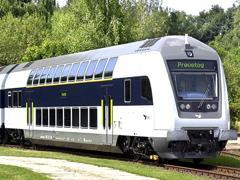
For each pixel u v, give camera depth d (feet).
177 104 73.10
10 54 252.42
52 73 101.91
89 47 170.19
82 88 91.35
